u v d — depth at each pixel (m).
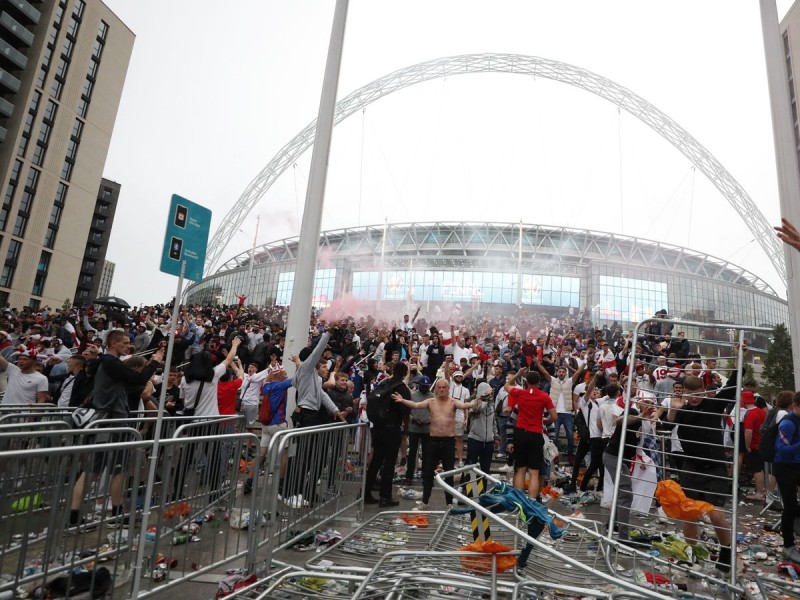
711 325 5.97
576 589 3.57
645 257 78.12
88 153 73.38
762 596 4.39
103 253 105.06
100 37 74.44
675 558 5.55
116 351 6.33
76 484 3.59
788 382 35.00
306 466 5.81
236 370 9.88
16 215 63.41
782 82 10.97
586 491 9.47
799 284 9.69
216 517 4.92
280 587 4.10
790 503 6.45
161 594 4.25
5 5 62.47
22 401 8.63
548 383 14.02
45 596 3.38
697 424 6.13
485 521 4.04
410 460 9.70
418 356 15.25
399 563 4.45
